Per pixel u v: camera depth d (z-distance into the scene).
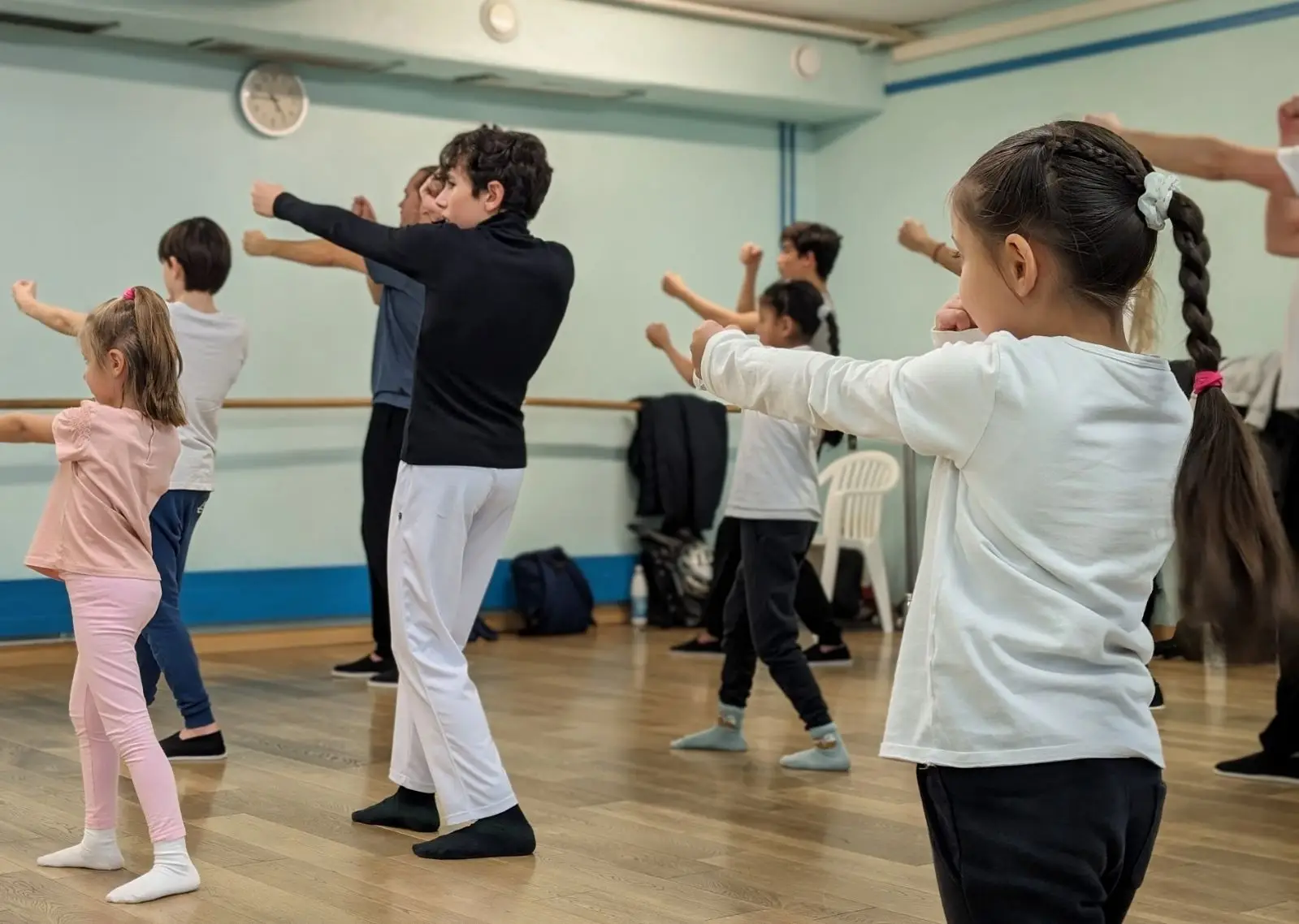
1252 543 1.18
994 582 1.23
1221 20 6.18
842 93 7.38
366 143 6.43
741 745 3.97
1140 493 1.24
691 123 7.43
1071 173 1.23
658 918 2.48
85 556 2.53
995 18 7.05
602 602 7.07
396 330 4.81
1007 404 1.22
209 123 6.02
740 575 3.94
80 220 5.72
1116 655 1.23
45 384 5.64
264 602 6.09
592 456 7.11
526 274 2.78
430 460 2.72
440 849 2.81
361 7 5.93
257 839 2.94
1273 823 3.25
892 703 1.30
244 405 5.91
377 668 5.27
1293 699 3.64
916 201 7.40
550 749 3.96
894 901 2.60
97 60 5.75
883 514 7.43
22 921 2.39
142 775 2.55
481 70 6.39
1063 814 1.20
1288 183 2.36
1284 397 3.49
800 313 3.82
